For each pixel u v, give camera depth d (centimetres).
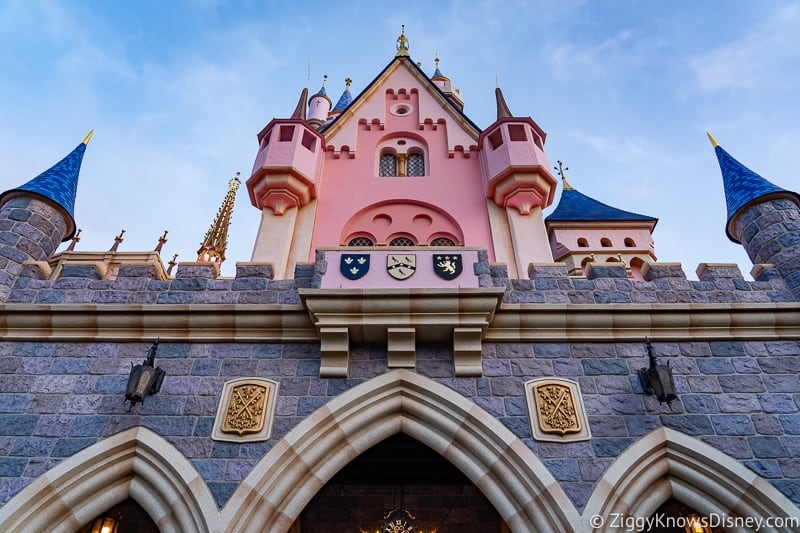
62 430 675
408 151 1477
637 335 749
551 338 745
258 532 605
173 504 625
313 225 1266
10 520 605
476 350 716
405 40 1741
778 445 663
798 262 823
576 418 675
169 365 730
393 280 763
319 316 720
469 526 1016
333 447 668
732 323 753
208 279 804
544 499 615
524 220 1259
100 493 648
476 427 668
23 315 752
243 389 704
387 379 704
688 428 674
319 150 1394
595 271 821
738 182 995
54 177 999
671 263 828
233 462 645
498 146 1355
